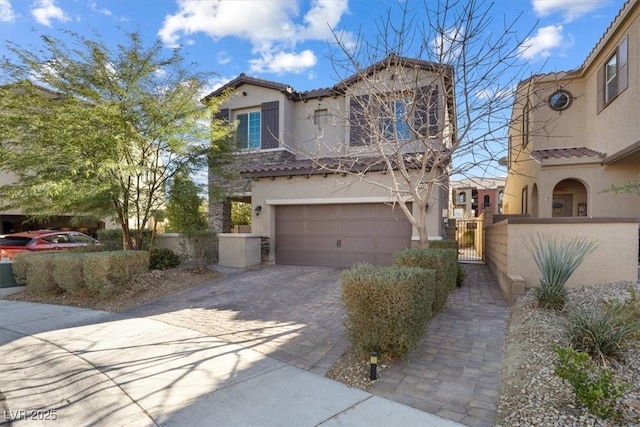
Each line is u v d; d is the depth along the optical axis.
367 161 11.37
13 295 10.54
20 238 14.58
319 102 16.28
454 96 7.26
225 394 4.15
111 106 9.98
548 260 6.70
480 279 10.61
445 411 3.67
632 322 4.79
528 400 3.68
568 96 14.61
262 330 6.48
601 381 3.29
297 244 13.76
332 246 13.23
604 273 7.79
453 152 7.39
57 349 5.89
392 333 4.60
